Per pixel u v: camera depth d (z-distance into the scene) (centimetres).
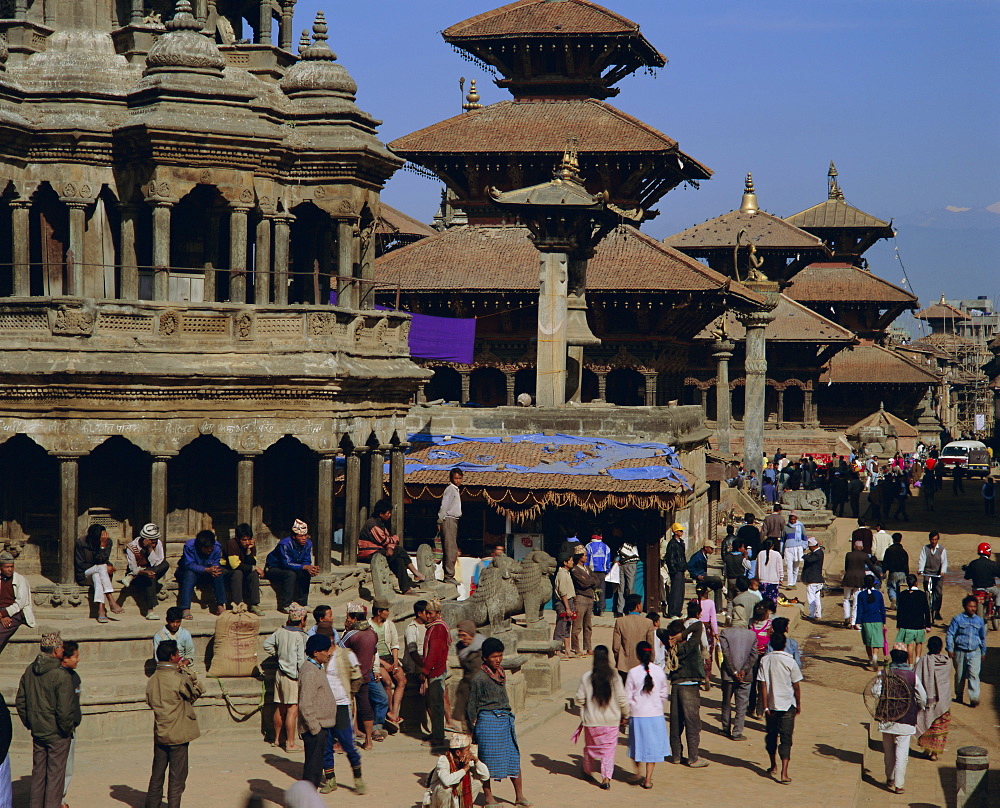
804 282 10100
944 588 3872
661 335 5931
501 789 1744
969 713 2488
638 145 6144
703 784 1814
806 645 3048
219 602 2159
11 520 2373
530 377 6284
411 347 3800
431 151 6322
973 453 8638
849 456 8144
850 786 1827
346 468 2530
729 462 4334
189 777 1777
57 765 1528
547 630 2314
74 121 2475
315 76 2716
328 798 1680
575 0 6688
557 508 3080
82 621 2109
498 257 6025
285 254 2653
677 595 2859
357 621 1897
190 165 2462
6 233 2608
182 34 2502
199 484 2469
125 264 2525
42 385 2142
